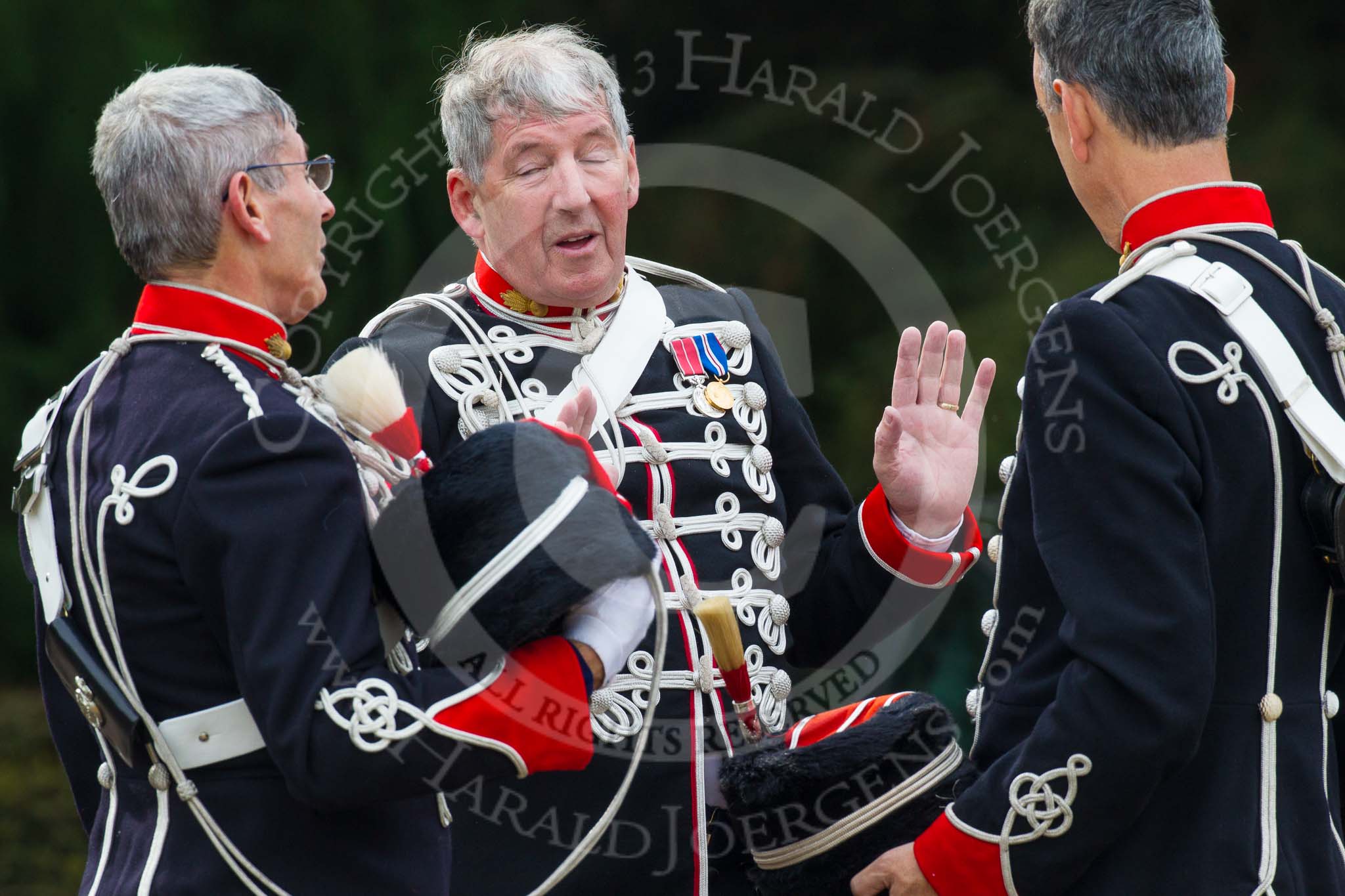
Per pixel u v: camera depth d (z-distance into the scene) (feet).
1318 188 84.69
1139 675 22.45
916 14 89.35
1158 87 24.67
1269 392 23.81
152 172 22.54
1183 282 24.31
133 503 21.66
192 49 76.69
